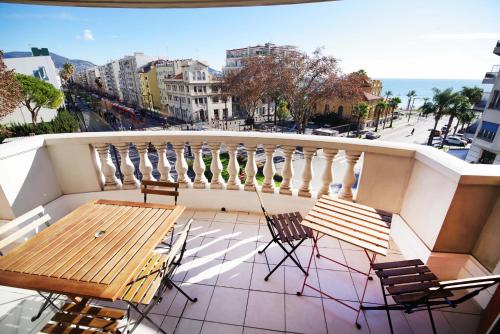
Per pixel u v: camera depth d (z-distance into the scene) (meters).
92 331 1.69
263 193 3.83
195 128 56.31
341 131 41.47
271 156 3.63
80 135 3.66
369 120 43.59
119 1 2.65
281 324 2.19
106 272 1.66
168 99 71.69
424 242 2.73
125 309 2.29
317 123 47.84
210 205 4.02
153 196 4.05
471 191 2.28
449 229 2.46
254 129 47.41
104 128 65.81
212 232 3.48
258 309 2.33
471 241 2.46
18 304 2.37
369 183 3.28
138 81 87.62
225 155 23.95
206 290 2.53
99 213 2.43
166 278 2.13
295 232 2.58
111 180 3.98
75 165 3.79
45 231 2.13
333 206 2.67
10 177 3.16
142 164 3.88
